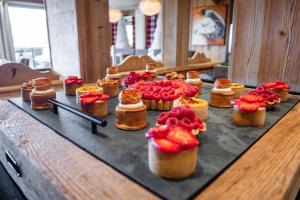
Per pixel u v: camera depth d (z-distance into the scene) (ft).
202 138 2.18
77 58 5.51
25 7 14.38
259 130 2.38
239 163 1.77
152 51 14.60
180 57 8.11
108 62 6.02
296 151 1.95
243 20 4.68
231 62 5.02
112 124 2.56
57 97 3.73
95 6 5.48
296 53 4.15
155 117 2.83
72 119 2.71
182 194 1.38
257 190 1.44
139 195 1.40
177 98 2.95
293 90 4.29
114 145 2.04
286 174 1.61
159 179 1.54
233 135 2.26
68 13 5.44
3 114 2.93
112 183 1.52
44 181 1.67
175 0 7.47
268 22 4.36
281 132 2.36
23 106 3.23
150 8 11.96
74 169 1.69
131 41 22.07
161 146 1.50
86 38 5.48
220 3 14.85
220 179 1.56
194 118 1.86
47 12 6.22
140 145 2.05
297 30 4.07
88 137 2.21
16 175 2.43
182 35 7.95
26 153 1.95
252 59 4.70
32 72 4.92
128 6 20.04
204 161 1.76
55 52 6.33
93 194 1.41
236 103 2.56
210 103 3.35
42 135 2.29
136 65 6.97
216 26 15.07
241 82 4.93
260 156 1.87
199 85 3.93
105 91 3.77
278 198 1.37
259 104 2.49
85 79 5.64
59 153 1.93
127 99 2.40
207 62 10.36
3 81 4.54
